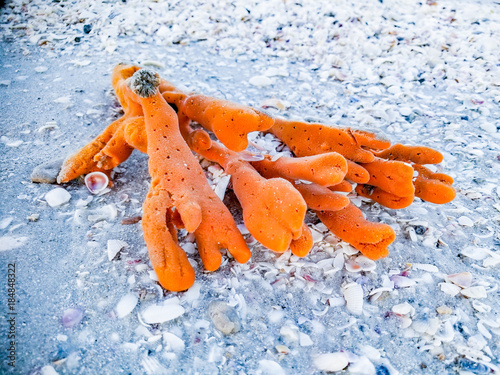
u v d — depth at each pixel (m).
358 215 0.25
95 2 0.52
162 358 0.20
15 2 0.51
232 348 0.21
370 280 0.24
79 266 0.23
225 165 0.28
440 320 0.22
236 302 0.22
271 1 0.54
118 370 0.19
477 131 0.37
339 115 0.37
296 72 0.44
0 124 0.33
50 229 0.25
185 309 0.22
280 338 0.21
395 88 0.42
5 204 0.26
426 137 0.36
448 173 0.32
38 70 0.40
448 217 0.29
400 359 0.21
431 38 0.50
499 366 0.20
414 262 0.25
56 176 0.28
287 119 0.32
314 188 0.26
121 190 0.28
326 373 0.20
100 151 0.27
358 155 0.26
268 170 0.27
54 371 0.19
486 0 0.61
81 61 0.42
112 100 0.36
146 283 0.23
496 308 0.23
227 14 0.52
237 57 0.46
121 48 0.44
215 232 0.23
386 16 0.54
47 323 0.21
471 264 0.26
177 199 0.23
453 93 0.42
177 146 0.25
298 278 0.24
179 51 0.45
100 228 0.26
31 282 0.22
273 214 0.22
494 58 0.47
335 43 0.48
